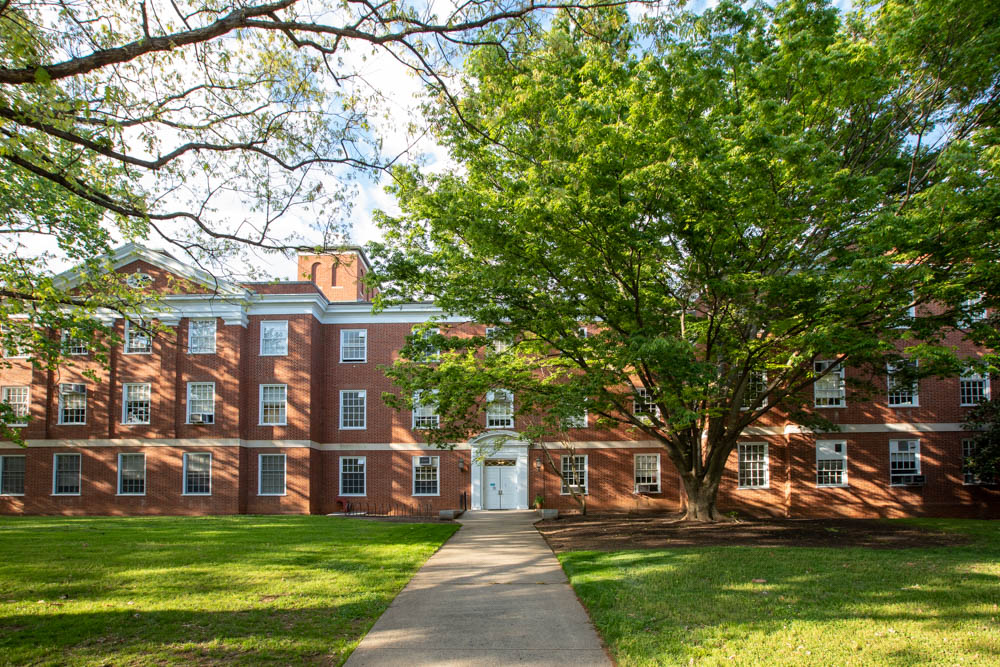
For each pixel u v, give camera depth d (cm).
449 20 1062
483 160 1714
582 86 1568
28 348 2045
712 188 1502
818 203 1575
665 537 1931
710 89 1463
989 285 1596
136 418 3325
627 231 1530
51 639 878
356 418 3500
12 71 904
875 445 3206
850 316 1700
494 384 2175
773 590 1162
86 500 3281
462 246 1955
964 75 1645
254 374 3384
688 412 1850
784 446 3300
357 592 1205
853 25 1798
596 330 3011
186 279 1998
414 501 3416
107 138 1116
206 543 1831
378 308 2025
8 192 1744
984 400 2991
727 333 1992
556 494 3372
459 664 824
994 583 1211
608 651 877
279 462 3344
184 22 1051
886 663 779
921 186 1809
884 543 1775
